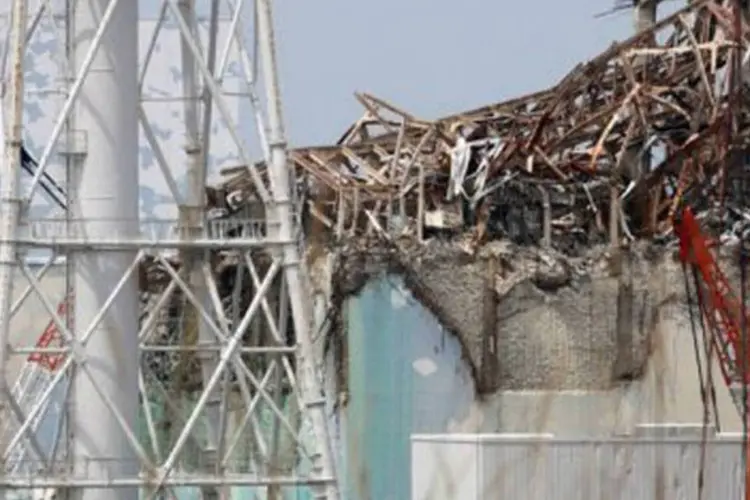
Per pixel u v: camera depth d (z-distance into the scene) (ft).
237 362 638.12
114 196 641.81
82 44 648.38
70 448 637.71
